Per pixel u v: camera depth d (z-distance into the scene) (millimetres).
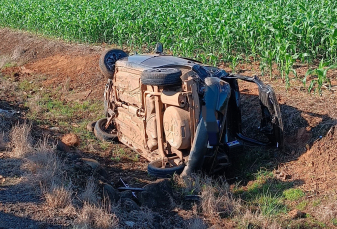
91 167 6801
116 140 9031
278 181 6340
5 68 17984
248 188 6371
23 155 6781
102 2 21688
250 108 8500
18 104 12008
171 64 7312
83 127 10023
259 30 11312
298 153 6871
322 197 5629
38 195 5504
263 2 15461
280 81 9805
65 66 15867
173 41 14305
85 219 4859
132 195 6098
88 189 5594
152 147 7207
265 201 5805
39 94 13344
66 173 6102
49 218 4949
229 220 5445
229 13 13477
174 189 6230
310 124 7148
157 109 6875
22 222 4816
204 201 5734
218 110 6324
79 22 19062
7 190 5574
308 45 11445
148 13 16969
